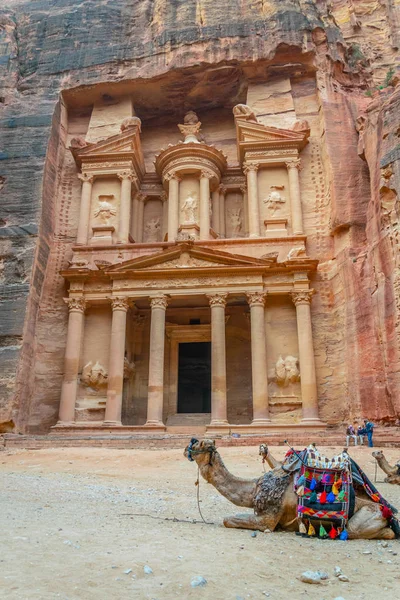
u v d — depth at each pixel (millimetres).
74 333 25609
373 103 25234
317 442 18641
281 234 27547
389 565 4656
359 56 31609
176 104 34031
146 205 32125
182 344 32250
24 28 34844
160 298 25547
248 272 25375
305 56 30828
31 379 25188
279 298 26047
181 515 7543
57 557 4586
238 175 31422
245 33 31234
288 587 4023
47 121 30078
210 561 4637
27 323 24922
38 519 6648
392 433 18469
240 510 8062
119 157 30172
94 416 24750
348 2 34625
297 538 5723
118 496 9648
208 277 25656
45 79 32625
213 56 31000
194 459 6723
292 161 29000
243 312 27938
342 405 23312
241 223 30812
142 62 32219
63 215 30234
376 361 20906
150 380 24203
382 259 21281
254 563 4605
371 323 21797
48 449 18703
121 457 16516
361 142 26094
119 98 33406
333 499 5805
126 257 27531
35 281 26219
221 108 34562
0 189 28156
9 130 29812
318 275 26281
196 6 32688
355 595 3855
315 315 25484
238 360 27422
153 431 23172
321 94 29875
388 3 33875
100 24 33750
